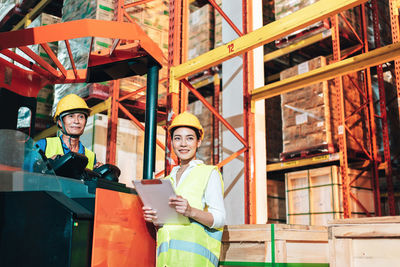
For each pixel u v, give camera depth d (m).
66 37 2.88
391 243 1.98
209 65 4.30
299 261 2.49
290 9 6.08
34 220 1.92
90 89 5.50
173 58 4.70
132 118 5.43
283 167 6.14
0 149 1.97
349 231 2.12
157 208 2.21
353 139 6.02
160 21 5.96
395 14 5.14
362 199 5.93
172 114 4.54
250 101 5.32
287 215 5.92
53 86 6.55
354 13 6.43
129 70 3.54
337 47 5.75
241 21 5.80
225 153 5.60
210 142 6.82
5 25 7.89
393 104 7.02
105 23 2.95
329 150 5.55
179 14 4.81
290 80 4.82
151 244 2.51
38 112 6.24
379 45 6.63
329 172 5.48
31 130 3.74
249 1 5.55
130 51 3.30
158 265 2.25
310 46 6.39
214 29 7.03
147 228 2.48
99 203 2.05
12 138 2.00
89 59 3.43
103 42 5.24
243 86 5.41
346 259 2.12
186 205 2.07
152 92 3.30
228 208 5.45
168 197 2.09
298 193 5.84
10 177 1.98
